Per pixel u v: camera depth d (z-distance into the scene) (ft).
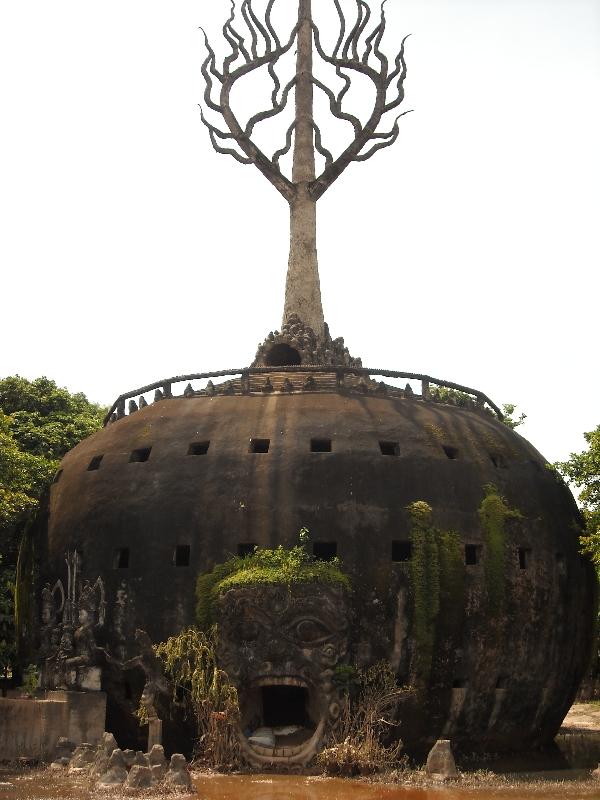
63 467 117.29
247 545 100.58
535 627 103.55
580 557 113.09
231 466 102.78
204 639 96.02
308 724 99.19
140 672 98.53
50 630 103.86
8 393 164.86
